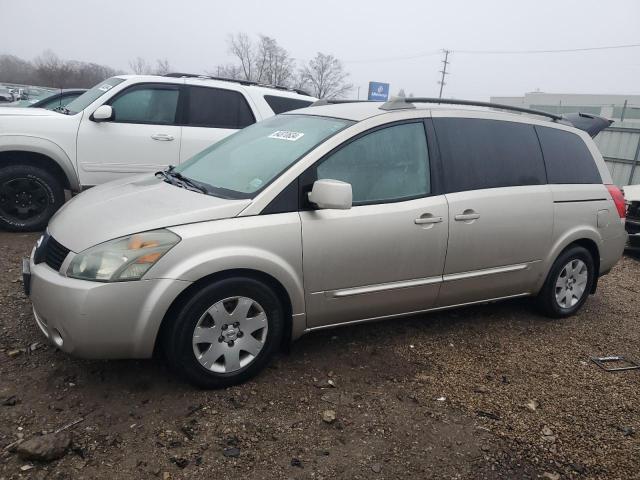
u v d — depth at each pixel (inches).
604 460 113.0
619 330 185.2
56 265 118.9
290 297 130.2
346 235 134.3
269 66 2271.2
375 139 143.3
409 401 128.6
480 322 179.9
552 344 167.6
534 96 2469.2
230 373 125.7
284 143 145.6
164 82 258.4
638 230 300.2
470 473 106.1
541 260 173.5
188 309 117.4
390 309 149.0
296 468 103.0
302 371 137.7
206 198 129.0
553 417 127.0
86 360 133.1
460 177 154.7
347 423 118.0
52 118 235.6
